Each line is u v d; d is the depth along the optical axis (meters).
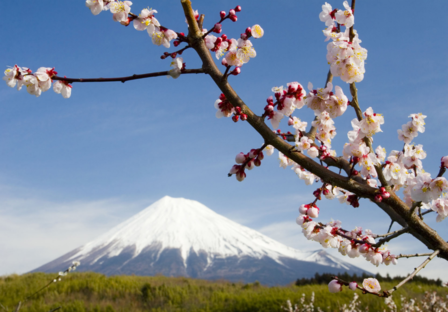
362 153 1.86
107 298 16.72
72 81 1.93
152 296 17.23
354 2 1.86
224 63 2.01
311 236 2.47
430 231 1.89
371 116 1.85
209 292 19.08
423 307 10.47
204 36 1.90
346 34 1.81
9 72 1.91
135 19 1.96
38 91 1.92
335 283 1.97
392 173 2.17
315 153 2.17
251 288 20.73
